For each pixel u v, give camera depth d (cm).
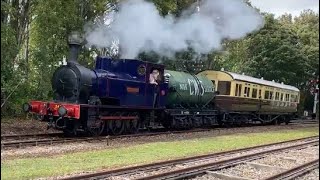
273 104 3216
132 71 1961
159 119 2184
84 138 1650
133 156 1323
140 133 1972
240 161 1333
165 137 1912
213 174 1110
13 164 1085
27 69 2152
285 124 3581
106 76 1806
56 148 1395
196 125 2441
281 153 1606
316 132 2764
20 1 2262
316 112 5016
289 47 4378
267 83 3142
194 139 1895
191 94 2334
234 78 2667
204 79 2538
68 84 1720
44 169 1040
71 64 1739
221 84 2697
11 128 1903
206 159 1358
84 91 1727
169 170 1130
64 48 2259
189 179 1049
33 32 2311
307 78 4897
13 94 2191
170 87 2184
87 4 2455
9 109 2288
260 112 3062
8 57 1872
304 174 1204
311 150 1764
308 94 5169
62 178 889
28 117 2302
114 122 1859
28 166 1069
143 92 1981
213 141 1859
